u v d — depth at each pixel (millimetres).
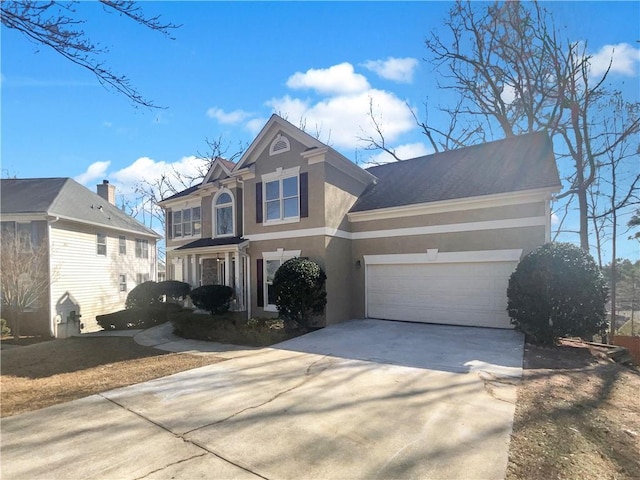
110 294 21016
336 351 8180
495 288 10398
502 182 10781
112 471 3355
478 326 10609
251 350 8773
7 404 5359
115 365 7934
